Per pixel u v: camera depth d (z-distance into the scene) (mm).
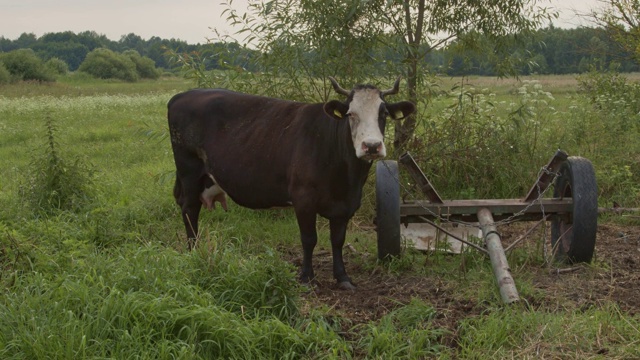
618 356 4438
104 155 13688
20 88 48000
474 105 10086
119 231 7355
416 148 9203
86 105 27156
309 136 6008
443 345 4691
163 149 14039
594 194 6086
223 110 6766
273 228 8141
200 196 7191
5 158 13523
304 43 8820
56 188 8594
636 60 13430
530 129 10422
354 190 5969
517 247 7094
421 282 6051
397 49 9156
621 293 5668
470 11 9656
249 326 4605
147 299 4711
